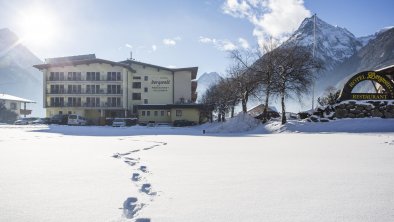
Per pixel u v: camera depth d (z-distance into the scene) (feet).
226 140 57.82
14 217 12.27
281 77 107.04
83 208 13.37
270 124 103.14
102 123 185.47
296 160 28.12
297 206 13.51
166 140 57.67
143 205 13.87
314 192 15.84
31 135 72.95
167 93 204.54
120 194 15.69
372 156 30.66
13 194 15.67
